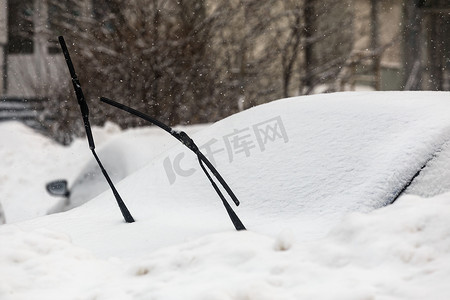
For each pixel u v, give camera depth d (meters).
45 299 4.45
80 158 14.73
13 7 23.28
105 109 17.77
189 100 18.14
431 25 25.03
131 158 9.09
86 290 4.57
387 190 5.51
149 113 17.67
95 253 5.49
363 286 4.04
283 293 4.10
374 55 21.70
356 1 24.16
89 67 18.25
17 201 13.67
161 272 4.65
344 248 4.50
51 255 5.08
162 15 18.22
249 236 4.96
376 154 5.75
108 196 6.85
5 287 4.57
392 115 6.03
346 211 5.46
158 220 6.04
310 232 5.32
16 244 5.17
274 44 20.33
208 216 5.96
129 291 4.41
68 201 9.38
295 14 20.59
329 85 20.92
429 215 4.60
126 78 17.75
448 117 5.91
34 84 22.19
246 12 19.70
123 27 18.09
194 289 4.21
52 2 19.47
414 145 5.70
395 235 4.50
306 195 5.73
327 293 4.00
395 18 24.92
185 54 18.33
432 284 3.99
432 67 24.98
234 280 4.27
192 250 4.78
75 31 18.48
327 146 5.98
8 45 25.05
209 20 18.50
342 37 22.22
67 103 19.08
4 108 23.91
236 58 19.31
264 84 20.11
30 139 18.83
